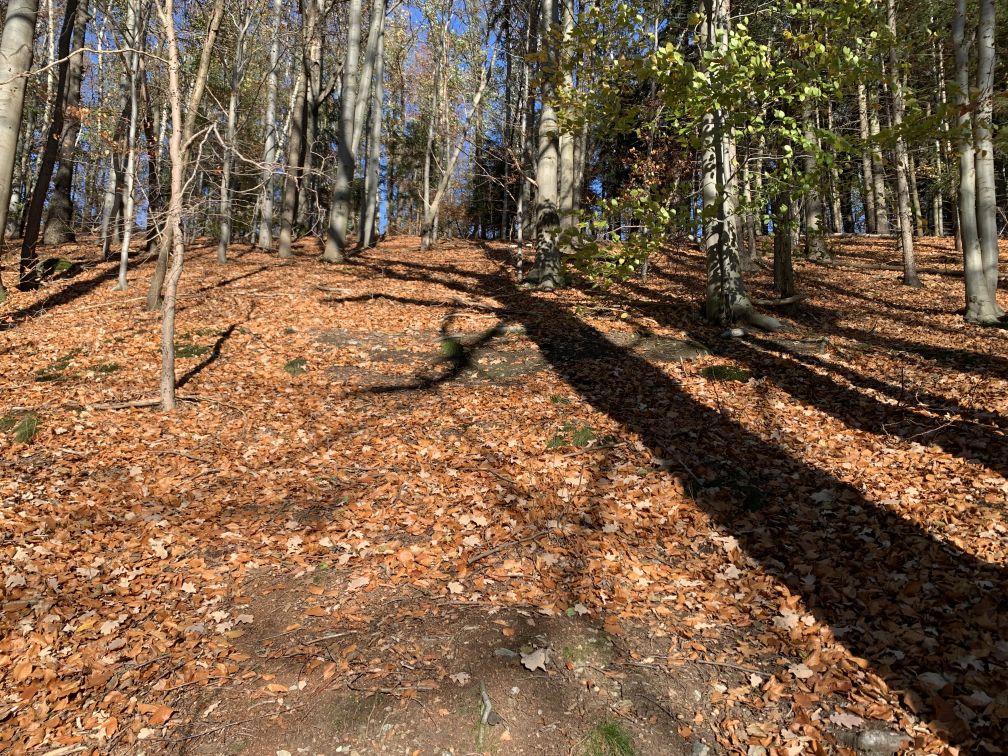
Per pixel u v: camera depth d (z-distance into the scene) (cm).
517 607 405
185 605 409
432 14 2295
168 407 747
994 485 504
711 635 381
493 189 3178
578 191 1773
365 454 654
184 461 629
